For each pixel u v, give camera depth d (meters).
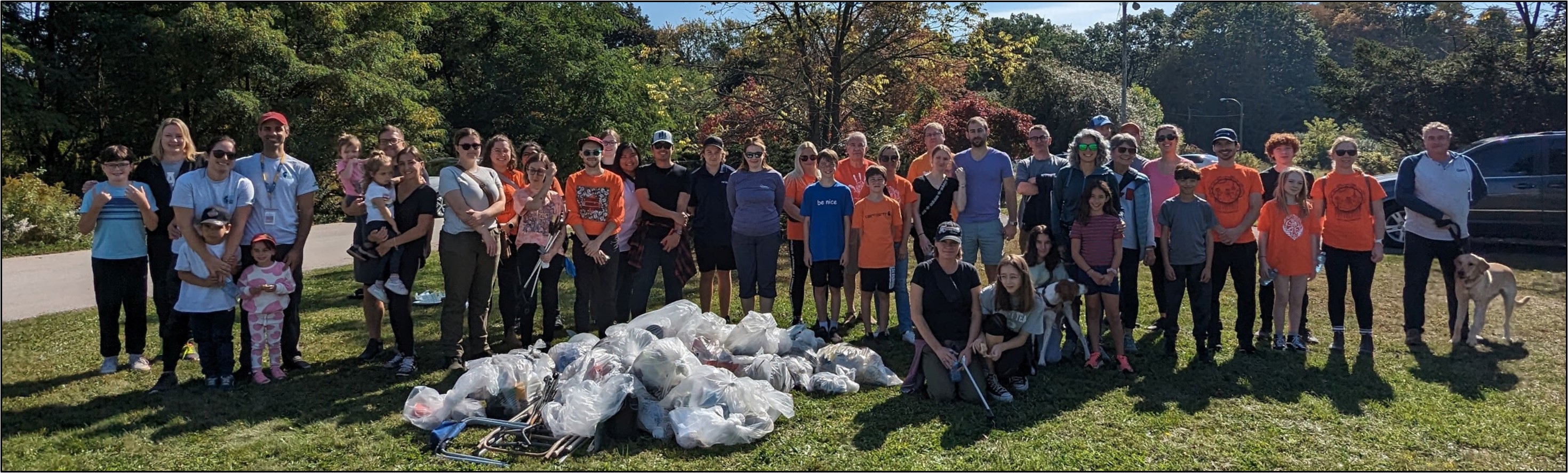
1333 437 3.95
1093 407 4.40
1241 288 5.39
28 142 18.00
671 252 6.01
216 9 17.12
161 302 5.09
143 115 19.00
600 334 5.91
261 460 3.68
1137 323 6.30
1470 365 5.17
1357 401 4.45
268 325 4.84
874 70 11.82
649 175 5.99
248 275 4.75
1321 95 22.72
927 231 6.03
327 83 18.72
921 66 11.84
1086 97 26.69
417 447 3.82
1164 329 5.96
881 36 11.52
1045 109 27.00
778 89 11.84
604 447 3.80
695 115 13.30
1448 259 5.74
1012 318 4.55
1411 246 5.71
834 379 4.68
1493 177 9.20
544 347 5.23
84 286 8.88
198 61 17.56
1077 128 26.80
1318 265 5.59
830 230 5.93
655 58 13.95
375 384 4.82
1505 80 17.33
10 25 17.56
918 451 3.78
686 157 13.98
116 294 4.98
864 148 6.45
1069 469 3.59
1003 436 3.96
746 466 3.62
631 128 25.02
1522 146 9.07
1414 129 19.36
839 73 11.31
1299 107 54.19
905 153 12.45
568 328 6.44
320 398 4.55
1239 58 56.50
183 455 3.72
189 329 4.86
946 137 15.83
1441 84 18.55
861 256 5.90
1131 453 3.77
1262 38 56.59
